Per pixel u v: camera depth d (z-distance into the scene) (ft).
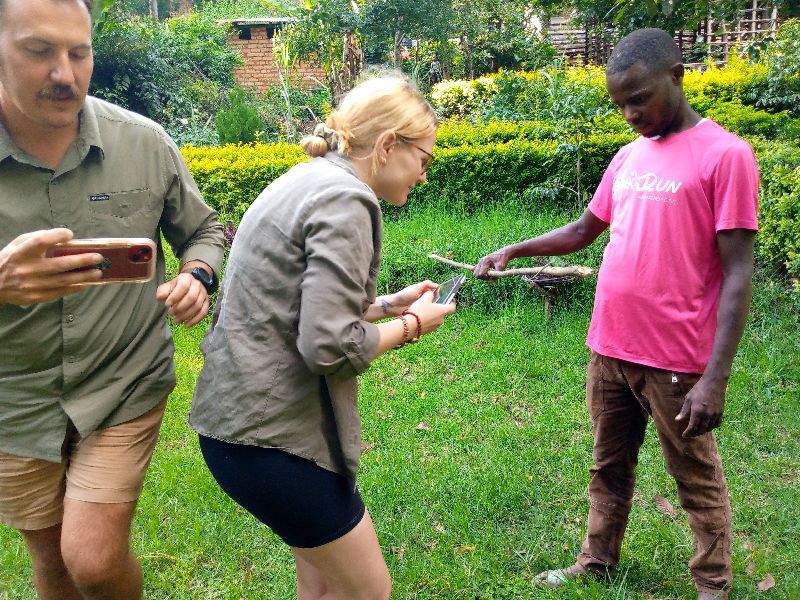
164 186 7.06
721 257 7.36
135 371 6.92
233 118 42.01
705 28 50.29
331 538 6.00
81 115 6.41
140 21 58.34
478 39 53.57
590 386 8.61
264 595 8.97
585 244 9.07
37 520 7.13
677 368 7.64
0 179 6.22
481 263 9.37
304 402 5.79
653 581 8.92
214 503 10.68
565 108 24.14
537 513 10.31
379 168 6.23
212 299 18.67
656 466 11.44
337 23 39.32
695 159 7.43
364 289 5.65
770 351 15.16
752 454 11.78
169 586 9.22
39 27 5.46
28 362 6.55
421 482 11.15
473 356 16.02
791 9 20.35
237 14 80.48
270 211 5.82
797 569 9.04
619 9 23.79
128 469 6.88
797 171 17.58
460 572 9.08
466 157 25.72
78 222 6.57
